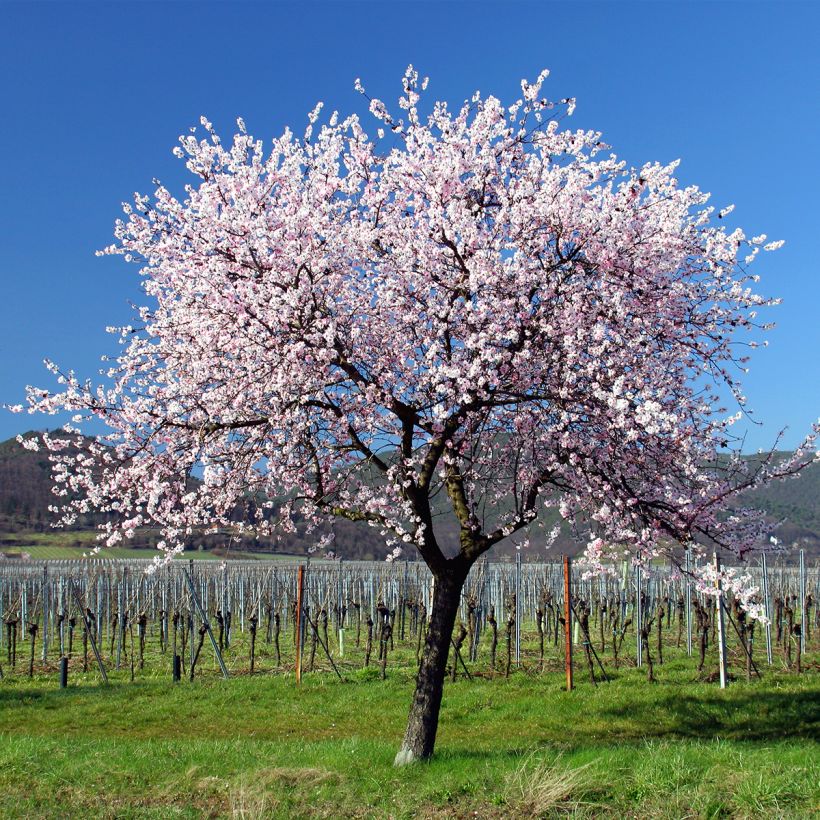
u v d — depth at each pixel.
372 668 18.08
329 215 10.49
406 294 10.37
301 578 17.14
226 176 10.22
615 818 7.52
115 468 10.70
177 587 25.91
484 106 10.36
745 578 9.29
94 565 25.44
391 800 8.27
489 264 9.44
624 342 9.44
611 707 13.90
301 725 13.50
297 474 10.63
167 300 11.20
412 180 10.36
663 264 10.10
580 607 22.34
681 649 21.34
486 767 9.09
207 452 10.31
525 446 10.13
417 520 10.10
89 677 19.31
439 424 9.57
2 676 19.23
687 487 9.77
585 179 9.88
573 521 10.10
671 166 10.47
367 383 9.79
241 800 8.12
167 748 10.88
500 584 28.25
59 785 9.06
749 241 10.35
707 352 10.28
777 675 16.08
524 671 18.19
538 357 9.61
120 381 10.91
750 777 8.01
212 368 10.23
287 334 9.57
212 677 18.75
